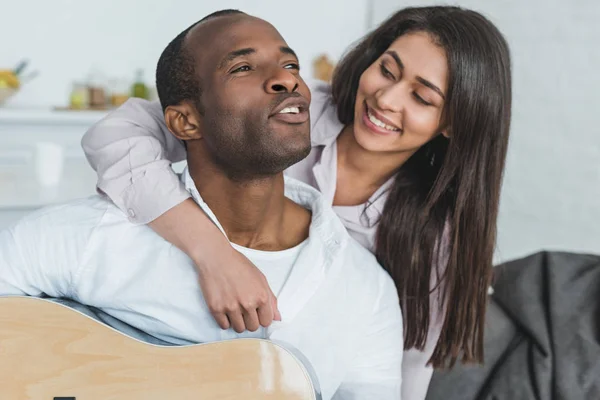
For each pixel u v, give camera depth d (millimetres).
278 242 1217
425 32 1410
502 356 1509
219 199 1151
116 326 1161
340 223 1230
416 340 1501
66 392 1043
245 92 1053
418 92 1386
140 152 1204
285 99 1041
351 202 1553
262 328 1147
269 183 1130
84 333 1066
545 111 3594
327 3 4449
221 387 1029
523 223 3689
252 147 1060
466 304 1472
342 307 1201
